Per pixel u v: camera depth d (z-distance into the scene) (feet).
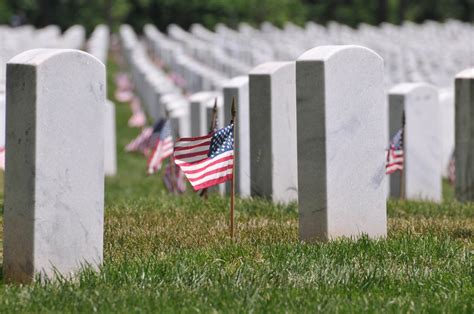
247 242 74.43
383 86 75.05
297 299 56.90
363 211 74.84
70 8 472.03
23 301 56.49
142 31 473.26
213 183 73.15
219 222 83.97
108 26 462.60
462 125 111.65
